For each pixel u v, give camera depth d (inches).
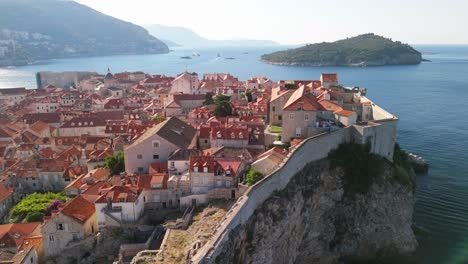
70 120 6658.5
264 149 4165.8
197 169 3292.3
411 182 4320.9
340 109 4439.0
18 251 2908.5
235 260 2625.5
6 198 4163.4
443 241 3848.4
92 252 3063.5
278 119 5029.5
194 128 4761.3
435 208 4421.8
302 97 4279.0
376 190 3919.8
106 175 4183.1
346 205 3828.7
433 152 6230.3
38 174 4635.8
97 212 3122.5
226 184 3289.9
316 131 4148.6
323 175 3757.4
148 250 2657.5
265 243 2977.4
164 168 3668.8
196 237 2679.6
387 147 4296.3
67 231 3046.3
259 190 3026.6
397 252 3833.7
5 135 6136.8
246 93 7372.1
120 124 6043.3
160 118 6102.4
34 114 7209.6
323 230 3786.9
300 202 3440.0
